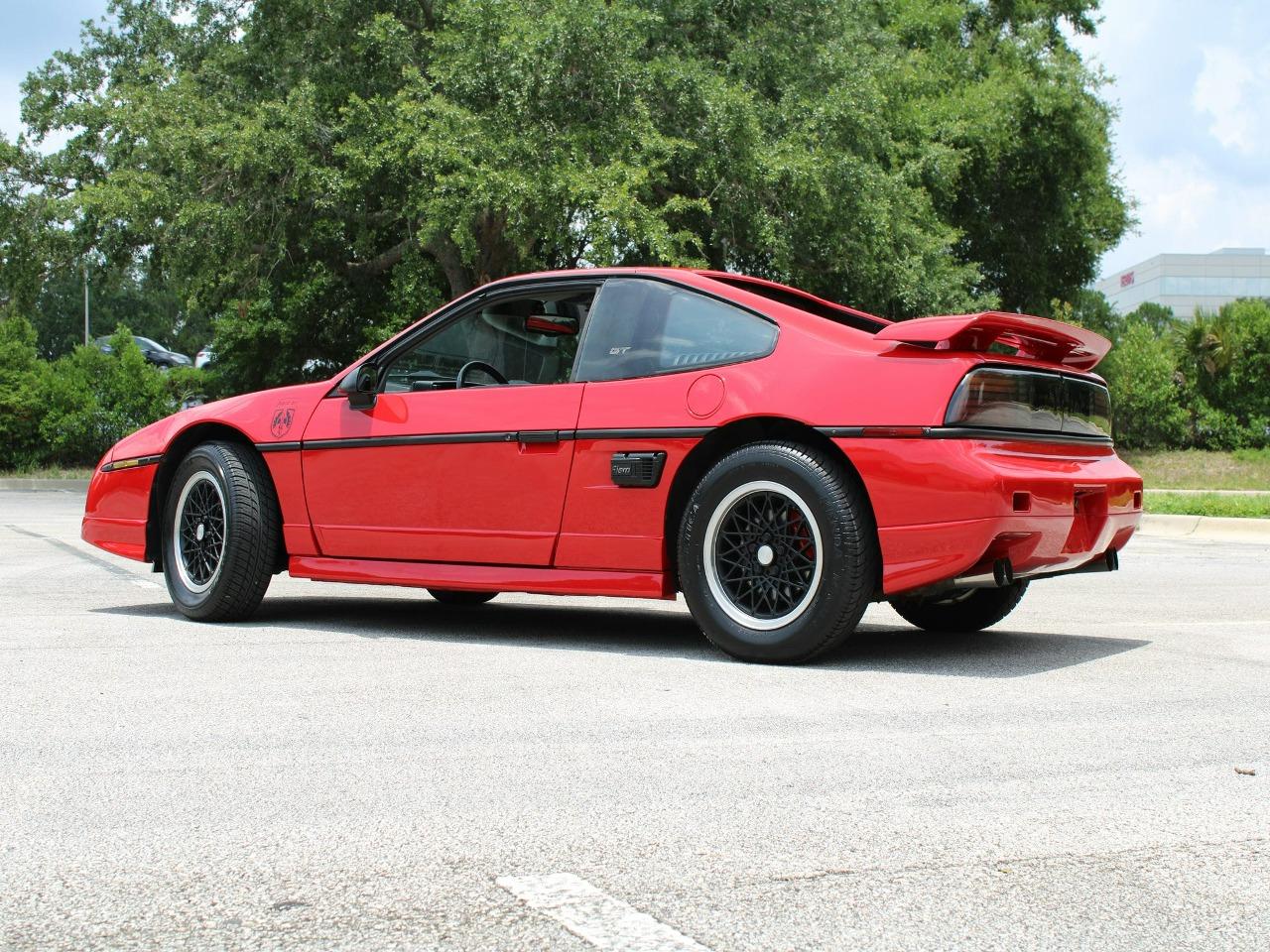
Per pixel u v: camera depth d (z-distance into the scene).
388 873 2.12
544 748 2.97
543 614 5.74
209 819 2.42
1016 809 2.49
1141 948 1.83
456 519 4.78
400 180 17.83
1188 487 20.94
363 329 21.73
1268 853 2.25
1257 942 1.85
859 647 4.64
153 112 17.66
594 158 16.06
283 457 5.24
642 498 4.37
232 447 5.37
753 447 4.16
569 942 1.83
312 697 3.57
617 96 16.27
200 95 19.47
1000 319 3.96
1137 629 5.29
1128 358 25.55
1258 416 25.33
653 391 4.40
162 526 5.52
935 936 1.86
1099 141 27.75
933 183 21.95
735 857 2.20
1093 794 2.60
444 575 4.81
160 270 22.98
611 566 4.46
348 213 18.55
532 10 16.66
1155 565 8.63
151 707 3.42
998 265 29.69
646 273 4.64
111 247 22.67
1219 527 12.08
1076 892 2.05
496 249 18.58
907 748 2.98
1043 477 3.95
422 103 16.69
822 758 2.89
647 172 15.66
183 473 5.41
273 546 5.26
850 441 3.99
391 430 4.95
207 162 17.50
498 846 2.26
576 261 18.12
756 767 2.80
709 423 4.23
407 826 2.38
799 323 4.30
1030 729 3.20
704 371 4.33
